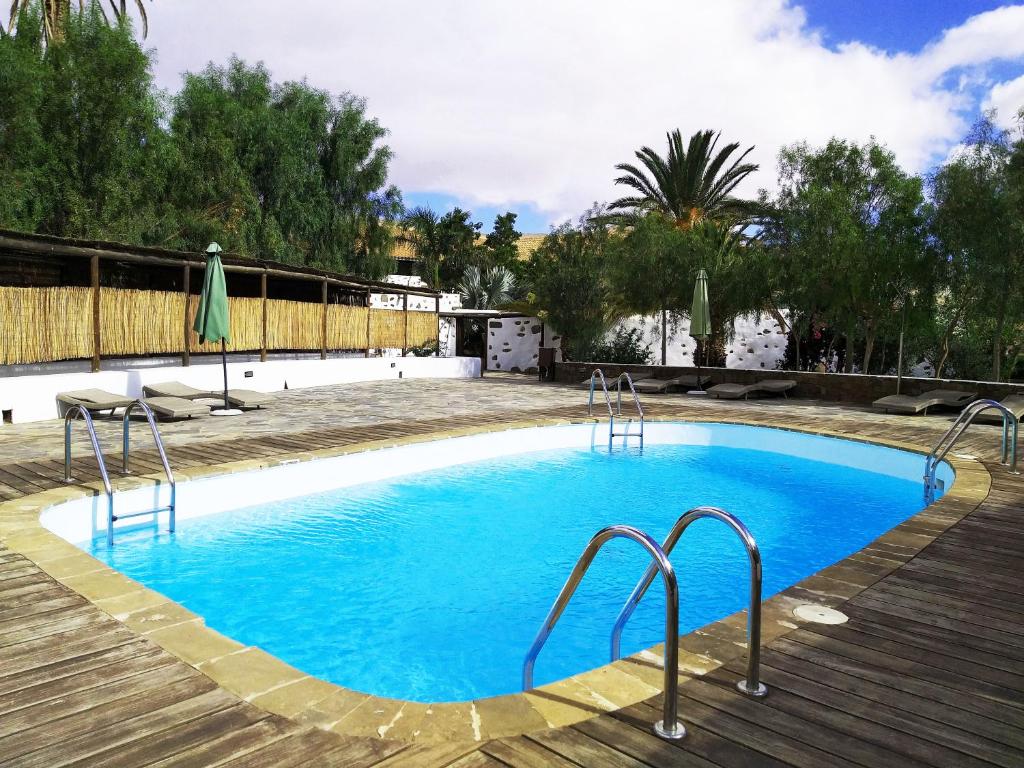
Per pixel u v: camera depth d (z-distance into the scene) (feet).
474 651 14.20
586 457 34.14
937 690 9.36
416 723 8.30
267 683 9.24
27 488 20.04
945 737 8.21
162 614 11.51
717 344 71.41
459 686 12.76
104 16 59.36
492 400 47.19
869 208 52.80
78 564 13.85
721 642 10.80
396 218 92.68
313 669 13.41
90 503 19.60
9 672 9.46
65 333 36.19
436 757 7.59
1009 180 42.45
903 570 14.40
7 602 11.94
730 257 65.36
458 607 16.51
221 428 32.83
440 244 127.44
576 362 66.54
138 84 59.57
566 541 21.57
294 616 15.88
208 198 71.77
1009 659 10.34
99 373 37.96
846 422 37.60
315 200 83.92
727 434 37.63
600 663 13.67
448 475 29.71
